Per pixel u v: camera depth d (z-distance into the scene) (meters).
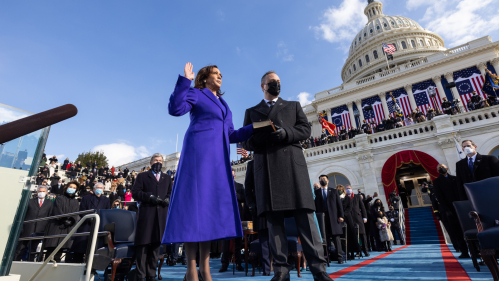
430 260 5.07
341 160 17.80
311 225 2.31
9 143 1.80
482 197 3.14
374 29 65.44
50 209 6.70
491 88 21.77
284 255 2.28
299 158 2.45
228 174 1.75
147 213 3.93
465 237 3.69
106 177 22.70
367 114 30.92
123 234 4.12
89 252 2.54
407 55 53.22
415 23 66.12
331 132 22.84
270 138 2.32
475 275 3.18
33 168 1.91
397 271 3.78
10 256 1.71
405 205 18.36
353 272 3.92
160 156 4.55
